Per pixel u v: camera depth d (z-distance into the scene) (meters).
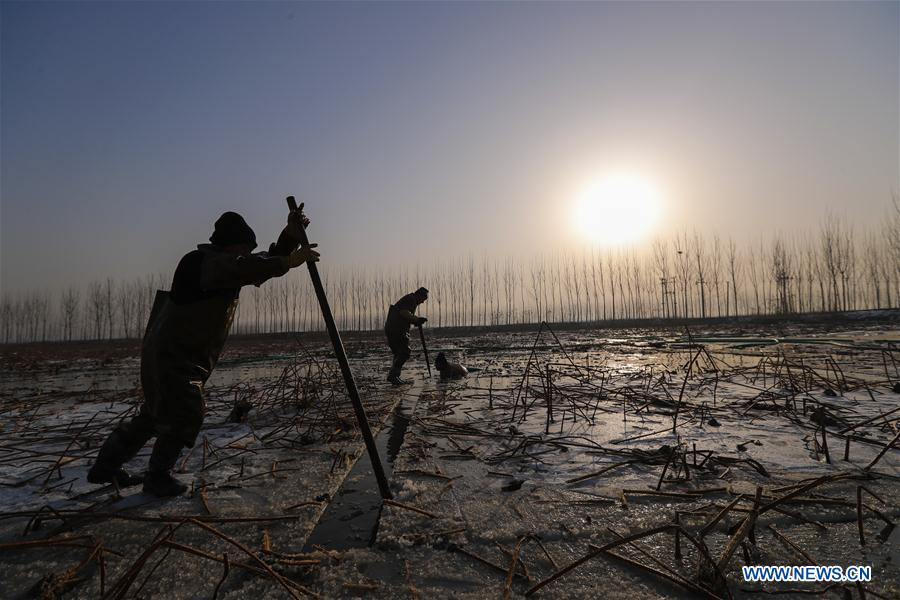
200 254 2.87
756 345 16.31
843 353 11.48
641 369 9.59
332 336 2.89
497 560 2.04
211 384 9.65
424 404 6.16
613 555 2.00
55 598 1.80
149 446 4.31
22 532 2.42
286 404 6.29
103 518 2.53
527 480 3.07
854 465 3.17
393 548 2.17
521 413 5.38
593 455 3.62
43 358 25.14
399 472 3.32
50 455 4.04
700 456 3.46
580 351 16.52
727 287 50.75
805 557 1.96
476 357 14.59
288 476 3.25
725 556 1.76
